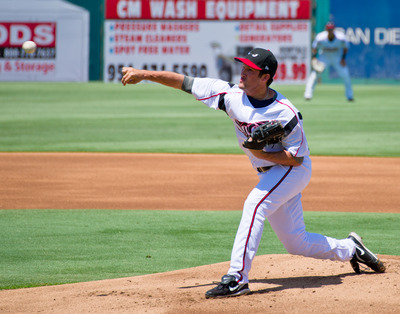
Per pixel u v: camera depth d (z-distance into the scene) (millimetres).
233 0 107438
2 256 22562
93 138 55688
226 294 16750
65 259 22203
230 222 27859
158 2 107875
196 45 108250
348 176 39625
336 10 110500
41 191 34656
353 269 19422
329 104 81875
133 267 21281
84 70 111875
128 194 34000
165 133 59125
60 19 110125
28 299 17266
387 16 110438
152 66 109375
